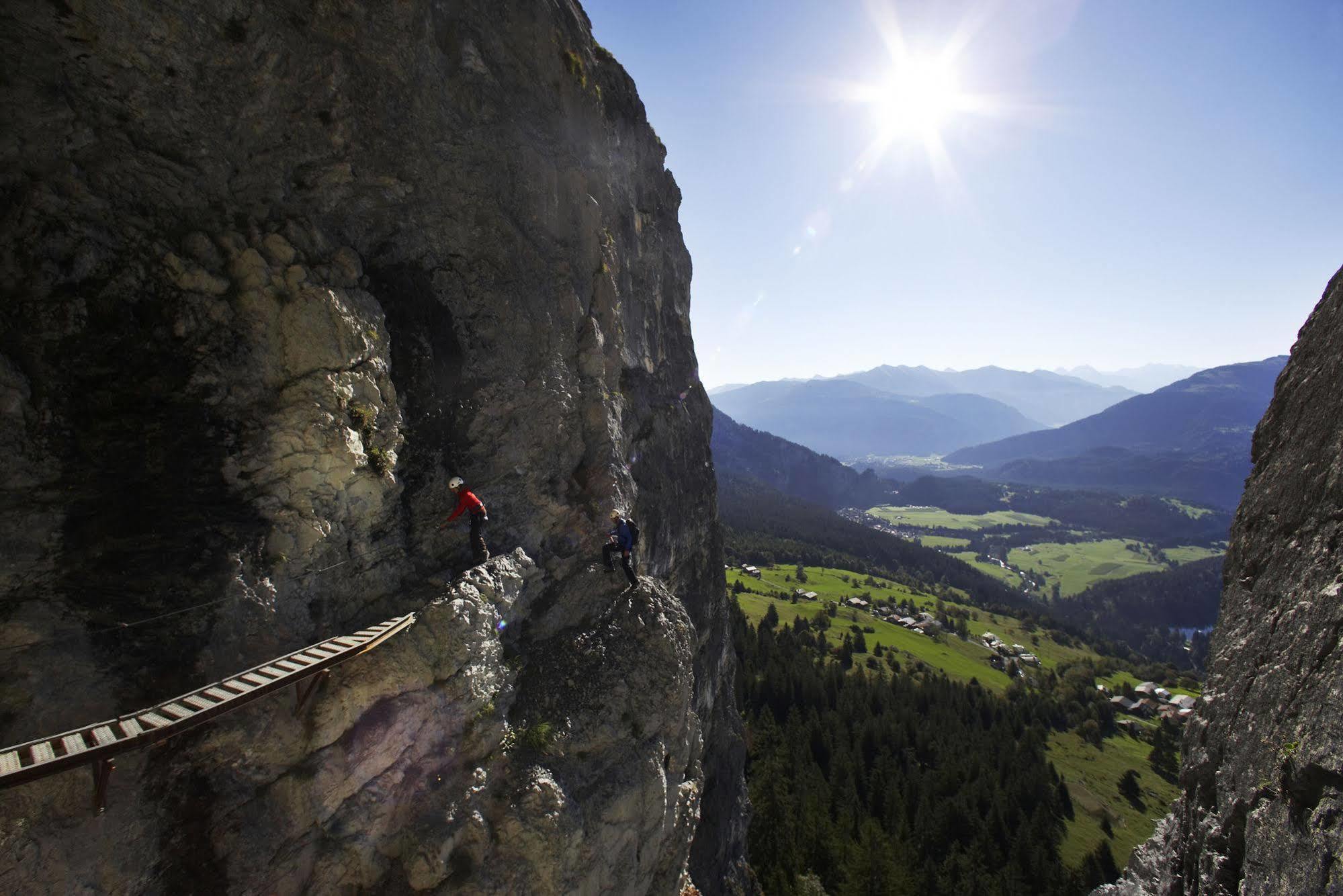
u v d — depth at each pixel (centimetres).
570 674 1316
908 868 4906
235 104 1067
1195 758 1889
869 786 6297
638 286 2422
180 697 784
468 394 1385
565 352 1641
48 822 718
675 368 2844
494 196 1503
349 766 950
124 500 876
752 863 4416
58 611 801
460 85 1461
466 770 1076
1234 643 1873
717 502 3272
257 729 884
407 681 1021
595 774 1235
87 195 885
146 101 959
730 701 3353
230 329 996
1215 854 1538
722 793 2923
